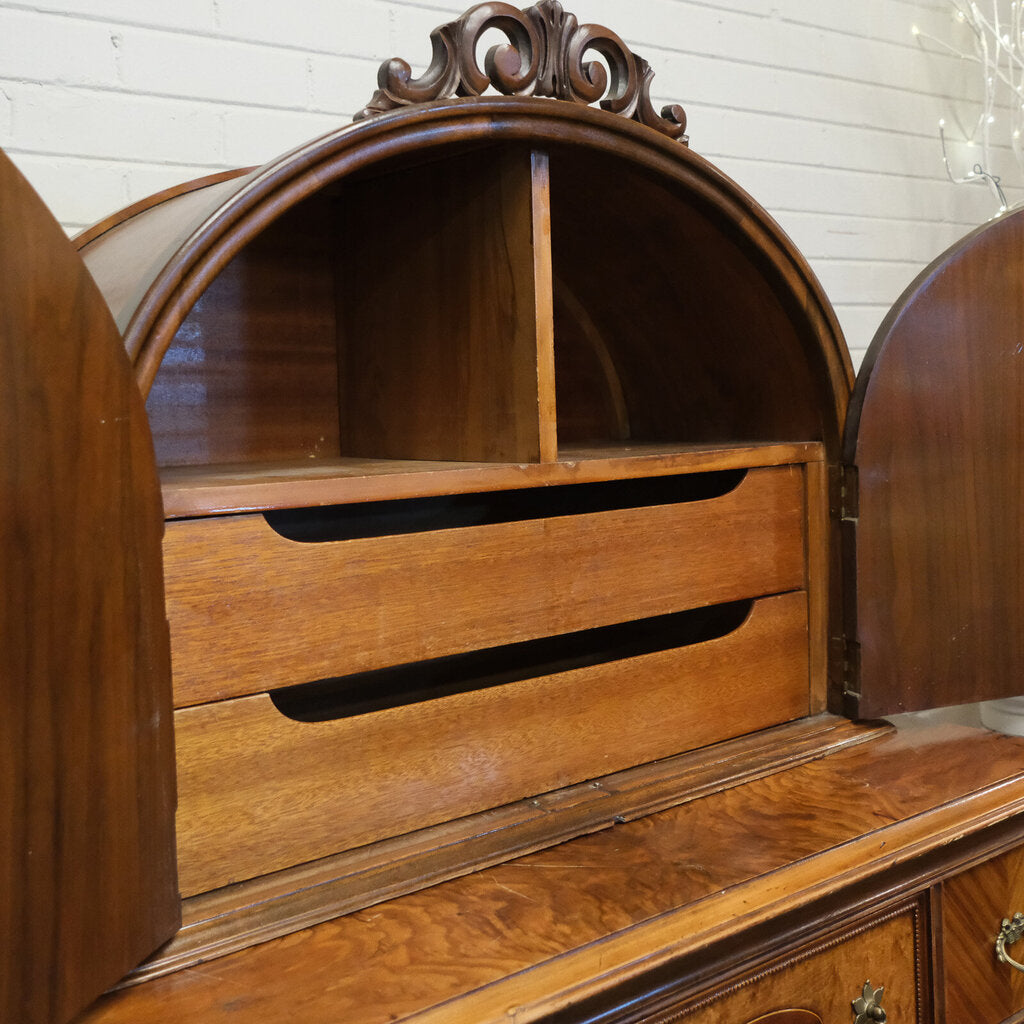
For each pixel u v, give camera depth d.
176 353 0.98
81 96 1.13
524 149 0.83
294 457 1.05
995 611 1.13
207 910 0.71
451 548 0.82
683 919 0.73
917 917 0.90
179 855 0.70
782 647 1.07
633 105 0.90
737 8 1.63
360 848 0.79
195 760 0.71
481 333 0.89
